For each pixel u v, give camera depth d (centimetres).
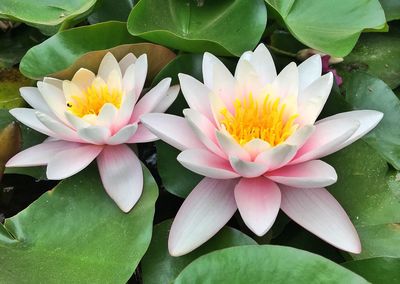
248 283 37
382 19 48
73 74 48
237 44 49
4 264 40
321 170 40
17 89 53
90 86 46
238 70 43
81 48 50
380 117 42
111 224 42
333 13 50
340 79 51
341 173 45
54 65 49
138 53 48
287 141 40
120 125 44
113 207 43
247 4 50
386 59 54
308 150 41
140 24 48
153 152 50
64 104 45
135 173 43
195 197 42
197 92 43
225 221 41
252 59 45
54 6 53
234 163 39
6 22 56
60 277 40
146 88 49
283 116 42
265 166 40
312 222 41
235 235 42
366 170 45
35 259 41
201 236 40
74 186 44
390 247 42
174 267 41
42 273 40
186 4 52
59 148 45
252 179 41
